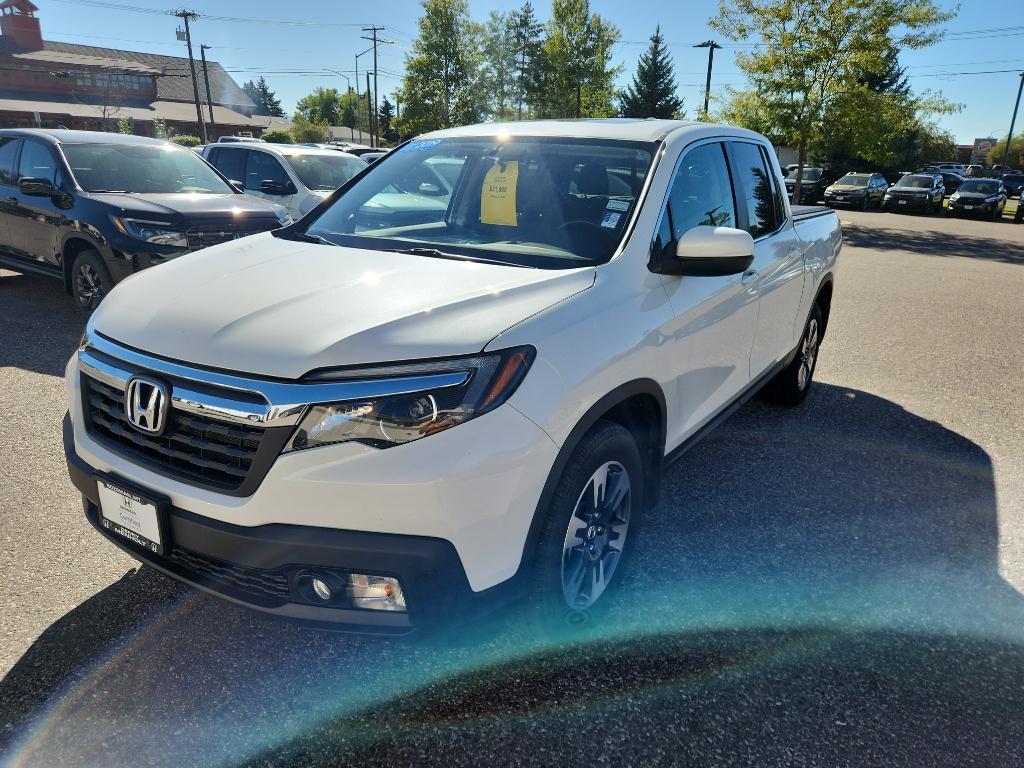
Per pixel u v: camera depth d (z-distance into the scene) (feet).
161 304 7.75
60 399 15.57
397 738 7.07
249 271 8.47
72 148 22.71
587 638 8.59
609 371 7.62
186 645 8.28
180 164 25.04
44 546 10.06
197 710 7.36
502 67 161.58
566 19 142.10
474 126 12.17
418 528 6.27
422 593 6.38
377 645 8.38
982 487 13.04
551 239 9.30
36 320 21.76
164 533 6.94
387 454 6.20
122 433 7.38
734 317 11.03
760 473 13.41
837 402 17.65
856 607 9.37
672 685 7.86
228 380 6.55
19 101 181.16
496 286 7.71
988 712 7.57
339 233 10.57
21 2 193.88
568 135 10.73
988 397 18.25
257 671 7.92
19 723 7.11
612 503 8.36
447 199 10.67
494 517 6.59
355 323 6.83
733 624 8.95
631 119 11.66
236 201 23.31
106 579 9.40
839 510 12.05
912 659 8.39
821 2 67.62
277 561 6.38
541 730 7.20
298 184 33.12
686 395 9.87
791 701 7.66
